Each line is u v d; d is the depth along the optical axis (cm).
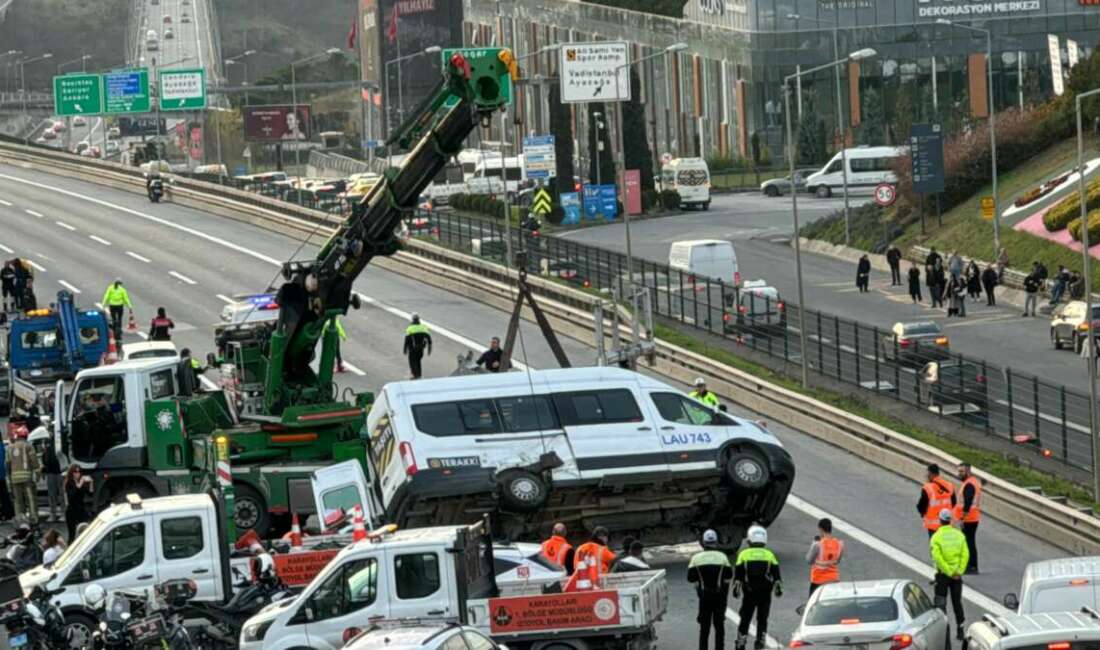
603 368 5825
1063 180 14425
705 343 9900
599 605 4184
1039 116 16175
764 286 10850
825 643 3888
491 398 5741
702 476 5681
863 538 6194
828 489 7000
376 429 5975
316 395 6475
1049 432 7700
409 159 6172
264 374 6531
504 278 11994
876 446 7475
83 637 4588
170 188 17862
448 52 6794
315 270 6375
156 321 10056
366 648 3394
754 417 8500
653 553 6059
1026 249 13500
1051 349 10350
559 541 4781
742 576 4588
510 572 4550
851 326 10325
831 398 8250
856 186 19875
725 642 4838
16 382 8144
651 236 16750
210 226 15938
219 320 11425
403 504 5634
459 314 11456
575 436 5672
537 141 14500
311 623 4216
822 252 15712
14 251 14488
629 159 19325
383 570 4216
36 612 4275
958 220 14950
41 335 8544
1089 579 3738
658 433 5703
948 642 4253
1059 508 6144
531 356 10038
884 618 3984
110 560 4678
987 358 10119
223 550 4722
